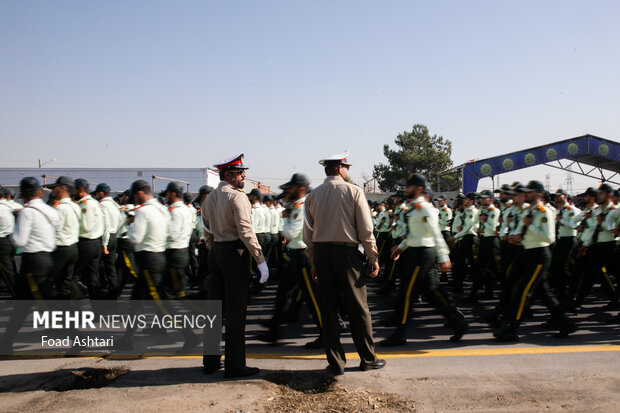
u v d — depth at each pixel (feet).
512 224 17.26
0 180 57.77
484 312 21.06
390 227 26.71
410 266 15.11
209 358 11.94
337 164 12.28
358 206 11.59
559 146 68.69
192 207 28.35
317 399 10.16
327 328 11.85
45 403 9.95
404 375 11.73
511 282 15.93
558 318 16.11
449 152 152.25
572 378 11.39
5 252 20.17
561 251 22.77
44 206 14.42
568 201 24.04
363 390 10.64
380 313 21.31
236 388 10.80
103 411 9.50
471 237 24.94
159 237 14.58
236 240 11.69
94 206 18.83
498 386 10.87
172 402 9.95
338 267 11.62
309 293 15.07
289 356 13.97
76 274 18.26
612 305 20.94
